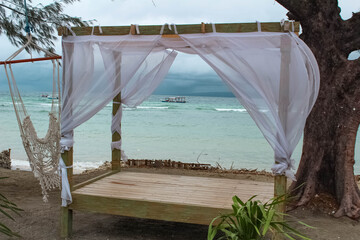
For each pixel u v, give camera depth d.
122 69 3.70
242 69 3.25
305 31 4.93
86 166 9.20
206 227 4.34
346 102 4.71
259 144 14.30
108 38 3.64
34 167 4.20
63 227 3.82
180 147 13.46
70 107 3.73
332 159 4.78
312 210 4.63
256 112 3.25
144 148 13.17
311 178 4.83
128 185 4.43
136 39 3.58
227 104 41.12
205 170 7.74
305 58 3.32
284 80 3.22
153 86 4.89
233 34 3.30
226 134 17.23
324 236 3.88
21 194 5.52
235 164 10.34
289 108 3.24
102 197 3.79
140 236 3.95
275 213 2.76
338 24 4.77
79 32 3.71
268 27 3.24
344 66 4.70
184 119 24.16
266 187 4.49
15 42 6.37
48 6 6.25
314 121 4.91
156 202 3.63
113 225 4.30
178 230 4.20
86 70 3.68
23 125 4.12
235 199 2.72
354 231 4.04
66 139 3.77
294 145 3.26
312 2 4.73
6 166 7.95
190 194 4.02
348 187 4.59
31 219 4.35
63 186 3.76
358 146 14.18
